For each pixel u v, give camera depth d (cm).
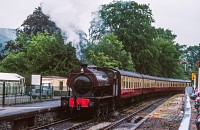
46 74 5353
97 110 2270
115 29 6975
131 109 3145
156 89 5444
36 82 3478
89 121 2106
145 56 6800
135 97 3919
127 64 5622
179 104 3641
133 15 6975
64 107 2289
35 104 2664
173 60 8756
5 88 2794
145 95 4697
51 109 2077
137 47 6775
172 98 4925
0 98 2770
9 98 2789
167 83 6519
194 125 1498
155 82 5325
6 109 2006
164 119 2275
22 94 3011
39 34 6412
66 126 1903
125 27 6856
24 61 5956
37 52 5697
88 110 2342
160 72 8281
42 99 3297
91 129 1781
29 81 5225
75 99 2233
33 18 8075
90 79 2281
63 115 2322
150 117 2398
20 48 7100
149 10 7206
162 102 4281
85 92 2289
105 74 2602
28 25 8062
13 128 1628
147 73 7094
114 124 1928
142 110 2989
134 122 2128
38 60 5528
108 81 2581
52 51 5556
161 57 8556
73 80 2323
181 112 2675
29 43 6544
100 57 5131
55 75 5312
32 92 3144
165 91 6575
